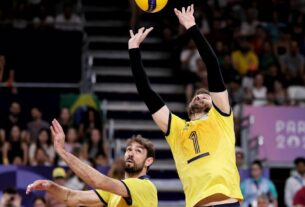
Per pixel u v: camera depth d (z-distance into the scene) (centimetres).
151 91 1652
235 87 4228
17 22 4503
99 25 4909
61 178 3238
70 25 4553
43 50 4288
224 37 4653
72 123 3806
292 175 3772
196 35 1602
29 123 3784
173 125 1634
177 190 3881
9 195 3109
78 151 3472
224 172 1553
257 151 3775
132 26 4612
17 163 3519
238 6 4934
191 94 4153
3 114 3862
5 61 4234
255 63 4509
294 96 4372
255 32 4731
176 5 4775
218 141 1585
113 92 4403
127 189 1697
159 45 4750
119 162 3219
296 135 4003
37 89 4275
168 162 4081
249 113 3991
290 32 4888
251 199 3472
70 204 1758
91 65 4297
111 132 3794
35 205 3138
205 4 4862
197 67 4388
